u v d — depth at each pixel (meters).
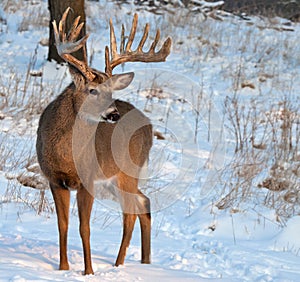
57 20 35.34
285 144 27.66
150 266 17.11
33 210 21.28
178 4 51.56
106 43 41.78
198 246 19.67
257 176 25.78
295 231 21.19
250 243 20.66
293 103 35.88
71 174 16.25
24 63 36.66
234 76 38.94
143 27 45.47
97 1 50.34
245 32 48.47
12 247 17.58
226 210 22.88
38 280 13.75
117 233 20.19
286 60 43.28
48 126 16.39
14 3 46.69
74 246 18.45
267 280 16.89
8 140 26.39
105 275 15.52
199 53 42.19
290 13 54.66
